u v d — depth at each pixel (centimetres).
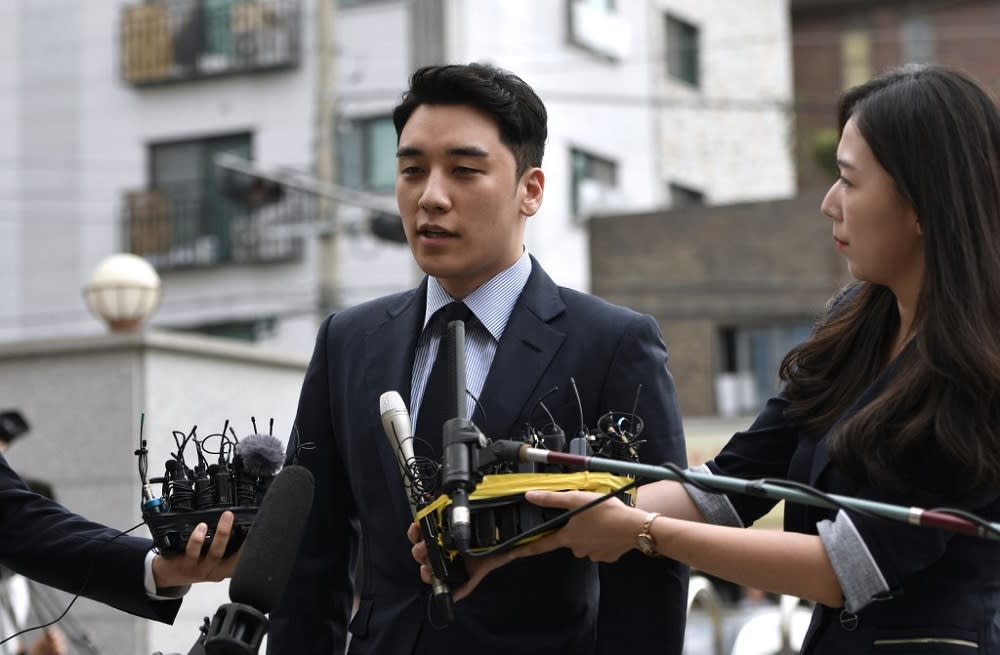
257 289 2205
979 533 299
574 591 373
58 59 2316
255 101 2212
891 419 328
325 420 403
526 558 370
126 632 740
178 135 2252
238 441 365
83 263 2284
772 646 930
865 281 350
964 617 324
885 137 334
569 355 380
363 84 2150
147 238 2247
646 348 381
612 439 349
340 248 2150
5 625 680
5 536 388
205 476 356
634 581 371
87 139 2292
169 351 784
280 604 391
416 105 378
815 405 356
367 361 395
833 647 337
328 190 1881
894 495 326
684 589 373
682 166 2530
